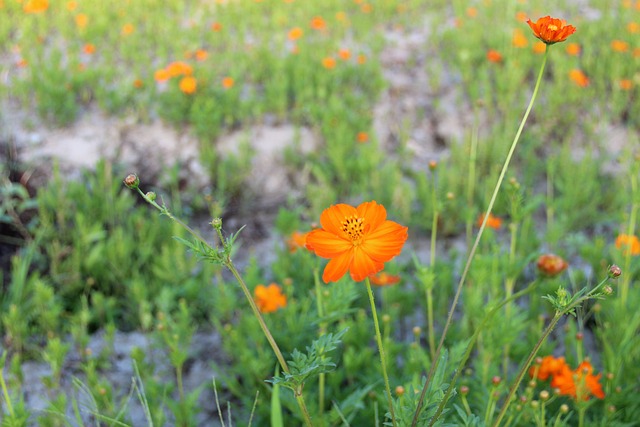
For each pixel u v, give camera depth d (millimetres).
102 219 1341
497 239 1295
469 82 1903
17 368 881
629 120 1728
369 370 875
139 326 1111
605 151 1580
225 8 2633
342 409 769
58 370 890
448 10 2744
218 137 1632
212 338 1091
